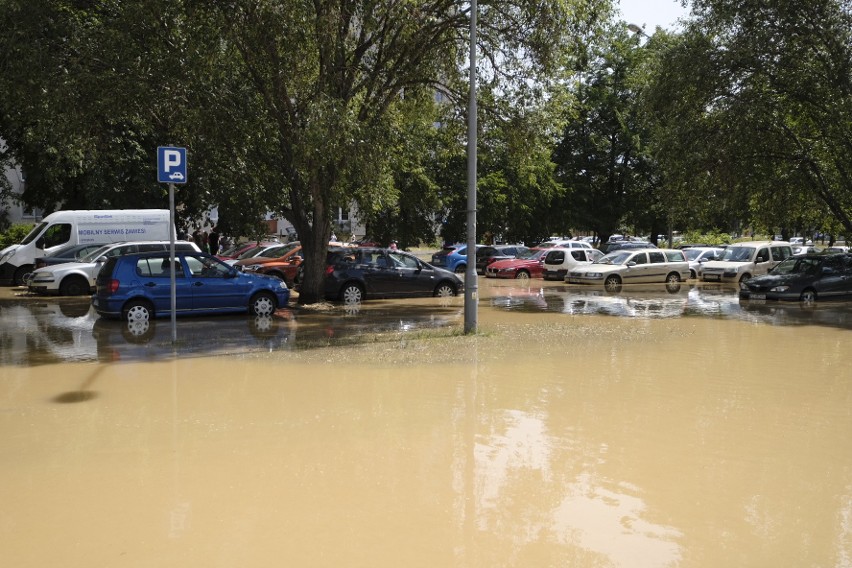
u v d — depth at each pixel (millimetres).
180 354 10961
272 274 23953
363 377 9180
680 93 21797
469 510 4727
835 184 23484
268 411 7379
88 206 26906
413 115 20406
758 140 21266
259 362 10250
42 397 8008
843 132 20938
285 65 15750
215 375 9297
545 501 4895
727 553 4098
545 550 4121
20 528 4426
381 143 15781
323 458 5836
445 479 5332
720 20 20922
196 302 15211
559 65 17047
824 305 20047
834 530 4441
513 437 6469
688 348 11945
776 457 5949
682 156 21734
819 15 20328
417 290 20922
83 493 5031
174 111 15320
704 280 28828
